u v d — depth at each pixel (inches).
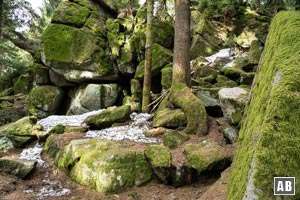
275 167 90.0
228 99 236.1
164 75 359.9
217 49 482.3
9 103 512.4
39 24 610.9
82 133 300.2
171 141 245.9
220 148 218.8
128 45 419.2
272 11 501.7
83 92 421.4
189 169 208.1
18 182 230.2
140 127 300.2
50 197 208.7
